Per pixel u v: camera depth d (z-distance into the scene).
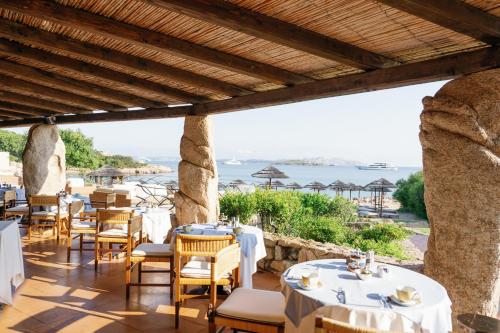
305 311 2.42
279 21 3.07
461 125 2.96
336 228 6.68
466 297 2.93
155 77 5.19
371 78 3.72
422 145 3.22
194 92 5.77
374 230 7.82
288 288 2.62
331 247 5.10
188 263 4.02
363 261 3.12
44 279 5.00
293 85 4.55
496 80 2.90
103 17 3.29
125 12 3.20
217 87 5.03
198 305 4.22
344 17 2.93
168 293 4.60
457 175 2.98
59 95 6.42
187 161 6.08
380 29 3.06
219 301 4.38
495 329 2.25
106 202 7.63
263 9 2.91
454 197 2.99
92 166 28.58
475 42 3.06
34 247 6.73
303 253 5.14
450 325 2.44
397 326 2.21
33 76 5.22
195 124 6.04
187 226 4.51
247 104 5.17
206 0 2.77
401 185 21.86
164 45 3.60
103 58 4.13
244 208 7.06
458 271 2.96
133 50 4.17
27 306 4.09
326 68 4.12
